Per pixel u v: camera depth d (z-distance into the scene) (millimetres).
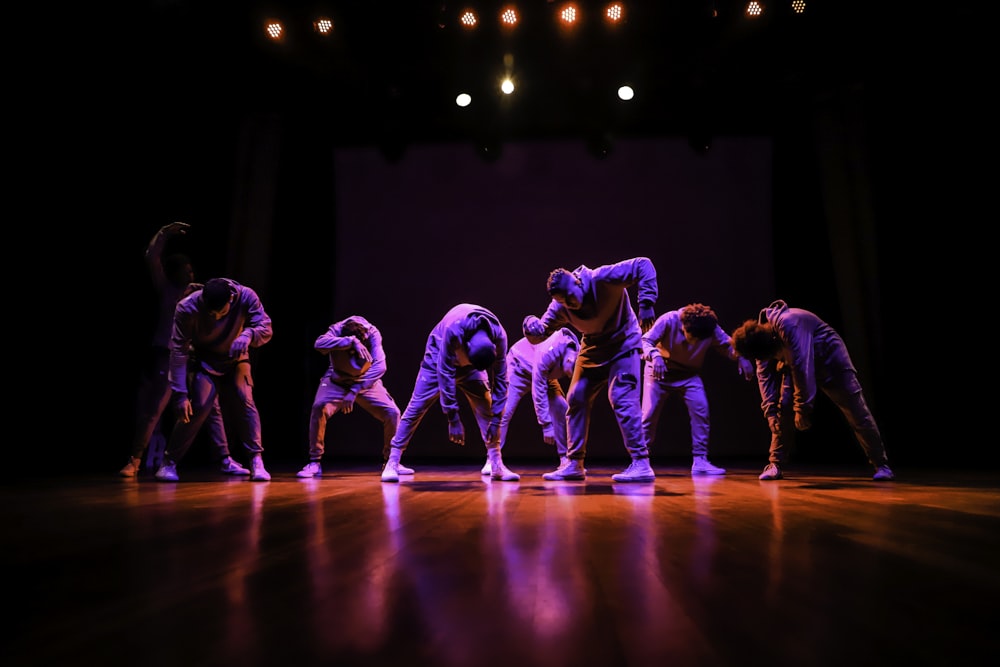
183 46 7348
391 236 8992
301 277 9109
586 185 8820
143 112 7395
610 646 958
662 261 8711
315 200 9172
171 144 7781
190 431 4762
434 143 9008
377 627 1059
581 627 1054
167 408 7445
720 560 1610
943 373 7871
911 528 2174
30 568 1562
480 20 7395
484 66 7840
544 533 2062
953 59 7277
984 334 7691
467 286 8867
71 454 6895
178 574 1482
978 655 917
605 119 8375
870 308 8156
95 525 2312
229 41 7430
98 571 1522
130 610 1177
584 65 7852
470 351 4156
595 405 8734
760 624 1067
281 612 1154
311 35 7477
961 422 7773
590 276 4195
